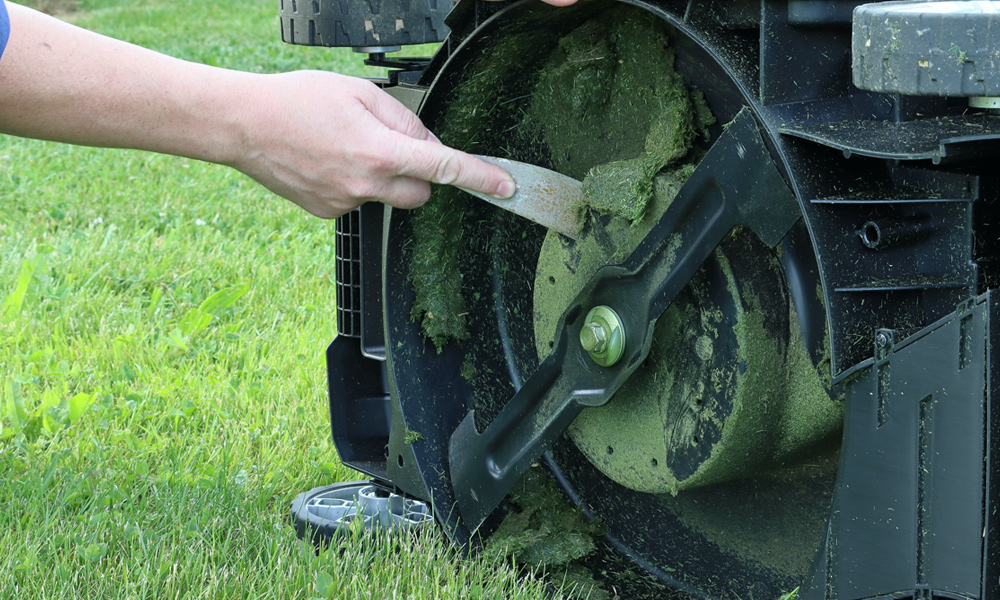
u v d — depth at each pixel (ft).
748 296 5.22
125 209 16.75
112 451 8.27
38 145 22.49
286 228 16.01
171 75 5.51
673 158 5.54
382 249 7.13
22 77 5.23
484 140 6.76
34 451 8.29
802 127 4.44
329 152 5.67
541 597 6.12
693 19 4.86
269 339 11.06
